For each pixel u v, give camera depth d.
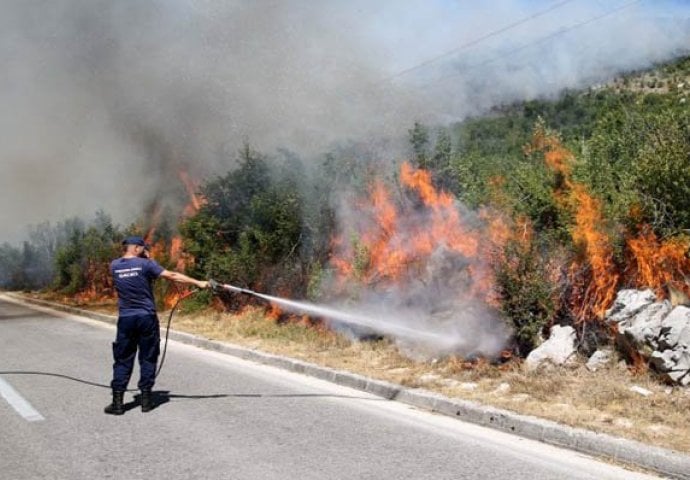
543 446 5.16
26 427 5.60
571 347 7.09
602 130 9.75
